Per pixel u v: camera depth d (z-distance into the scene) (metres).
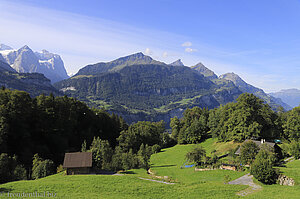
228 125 93.44
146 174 61.16
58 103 94.56
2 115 68.94
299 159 60.56
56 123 87.25
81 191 36.81
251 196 33.16
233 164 58.34
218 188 39.03
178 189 39.41
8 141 71.50
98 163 65.31
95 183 42.16
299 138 80.69
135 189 38.84
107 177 48.03
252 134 82.12
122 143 107.44
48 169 58.09
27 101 82.38
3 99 74.25
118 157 67.44
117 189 38.56
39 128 82.81
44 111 86.31
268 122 89.44
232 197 33.75
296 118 82.94
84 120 112.75
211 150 94.75
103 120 124.81
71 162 57.09
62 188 38.28
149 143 129.12
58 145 85.75
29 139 77.88
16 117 73.25
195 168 64.12
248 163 54.88
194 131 121.00
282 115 107.62
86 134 102.94
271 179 40.81
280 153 66.62
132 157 72.06
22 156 69.94
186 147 117.19
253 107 88.56
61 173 57.88
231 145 88.69
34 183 41.56
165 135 143.00
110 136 123.31
